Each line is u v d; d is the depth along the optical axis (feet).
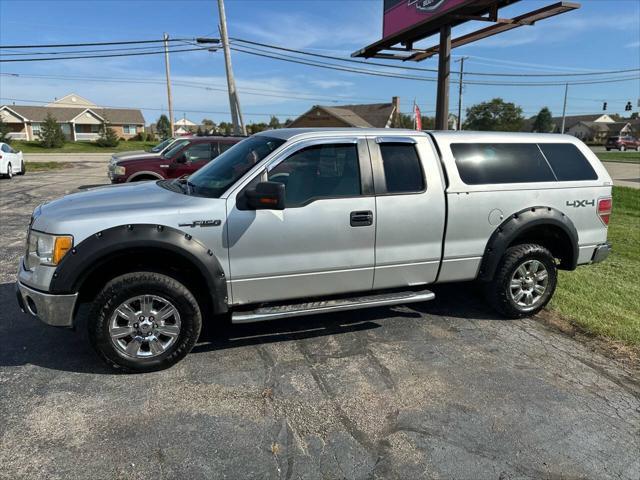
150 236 11.03
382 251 13.29
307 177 12.59
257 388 11.18
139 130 240.94
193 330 11.81
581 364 12.64
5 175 57.98
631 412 10.53
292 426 9.78
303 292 12.84
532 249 14.89
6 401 10.41
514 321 15.43
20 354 12.59
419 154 13.69
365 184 12.95
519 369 12.32
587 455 9.11
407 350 13.25
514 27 26.03
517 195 14.62
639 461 8.98
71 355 12.58
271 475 8.41
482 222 14.32
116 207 11.52
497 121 267.18
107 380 11.38
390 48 31.91
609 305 16.57
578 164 15.71
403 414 10.27
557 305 16.53
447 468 8.67
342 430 9.69
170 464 8.62
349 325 14.89
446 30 27.02
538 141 15.42
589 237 15.85
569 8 22.38
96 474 8.34
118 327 11.35
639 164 86.33
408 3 28.32
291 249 12.35
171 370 11.91
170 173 33.55
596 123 306.14
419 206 13.44
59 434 9.36
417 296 13.78
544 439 9.54
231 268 11.94
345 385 11.37
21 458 8.66
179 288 11.51
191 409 10.29
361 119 184.75
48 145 164.35
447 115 27.99
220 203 11.75
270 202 11.36
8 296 16.55
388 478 8.40
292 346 13.37
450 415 10.27
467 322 15.30
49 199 39.93
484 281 14.74
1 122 163.32
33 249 11.31
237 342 13.53
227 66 62.08
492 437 9.57
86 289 11.90
